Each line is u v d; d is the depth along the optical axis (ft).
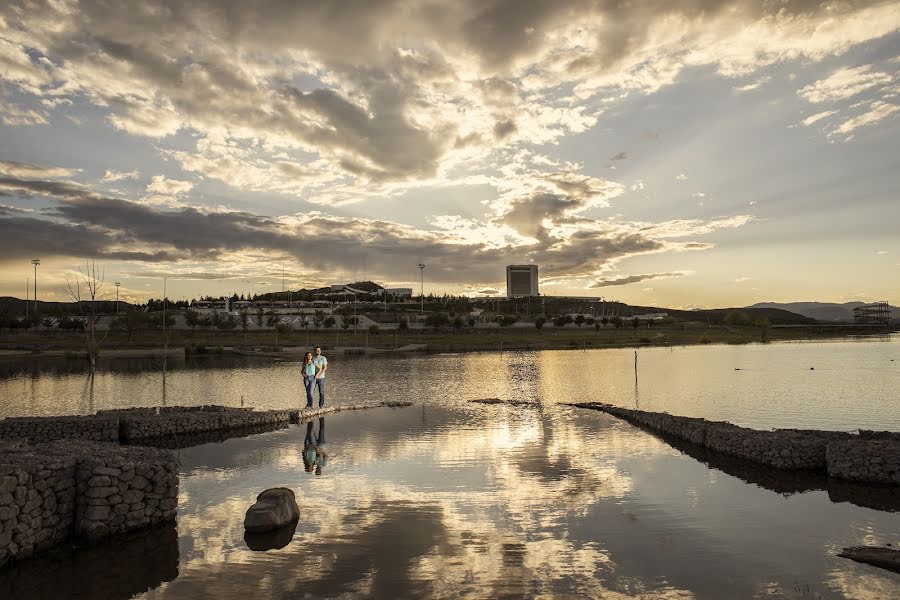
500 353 282.56
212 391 118.01
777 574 28.96
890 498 42.04
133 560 30.96
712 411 89.66
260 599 26.45
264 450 58.59
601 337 437.17
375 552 31.83
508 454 56.03
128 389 122.21
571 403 95.55
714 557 31.12
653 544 32.96
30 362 207.72
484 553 31.68
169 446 61.72
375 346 316.40
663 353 284.20
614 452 57.21
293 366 193.47
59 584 28.19
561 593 26.91
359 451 57.57
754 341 432.66
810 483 46.24
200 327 441.27
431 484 45.32
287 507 37.04
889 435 59.82
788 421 80.02
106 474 34.60
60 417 67.87
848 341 442.09
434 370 178.40
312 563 30.40
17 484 31.27
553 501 41.04
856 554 31.09
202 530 35.47
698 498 41.98
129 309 371.56
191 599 26.53
